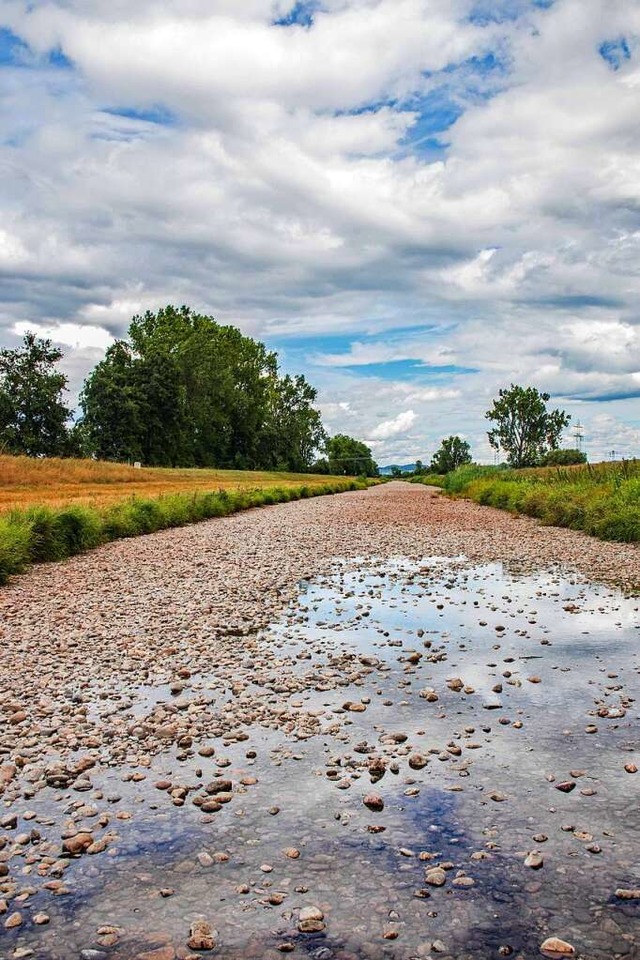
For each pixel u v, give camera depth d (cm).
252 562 1439
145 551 1647
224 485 5569
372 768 445
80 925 302
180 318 10438
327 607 975
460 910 307
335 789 425
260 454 11544
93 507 2052
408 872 337
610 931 291
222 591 1095
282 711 561
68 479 4975
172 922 304
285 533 2100
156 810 403
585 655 711
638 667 665
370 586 1148
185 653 735
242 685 625
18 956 281
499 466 5212
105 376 8431
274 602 1007
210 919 305
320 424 13425
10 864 350
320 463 14412
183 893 324
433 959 277
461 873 334
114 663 700
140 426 8338
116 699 597
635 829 371
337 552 1605
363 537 1947
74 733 517
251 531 2180
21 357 7319
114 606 984
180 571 1314
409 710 562
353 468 17412
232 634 823
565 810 393
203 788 427
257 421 11325
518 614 909
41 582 1208
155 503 2378
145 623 874
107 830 381
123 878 337
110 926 300
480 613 923
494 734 508
